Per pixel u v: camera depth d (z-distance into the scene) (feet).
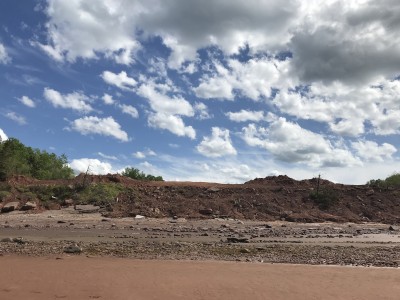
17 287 33.14
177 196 134.21
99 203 121.90
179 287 34.96
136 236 79.05
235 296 32.68
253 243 74.13
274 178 169.07
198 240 76.13
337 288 36.55
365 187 161.99
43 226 91.81
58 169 180.24
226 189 143.74
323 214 134.00
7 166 133.80
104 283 35.42
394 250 69.00
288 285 37.17
